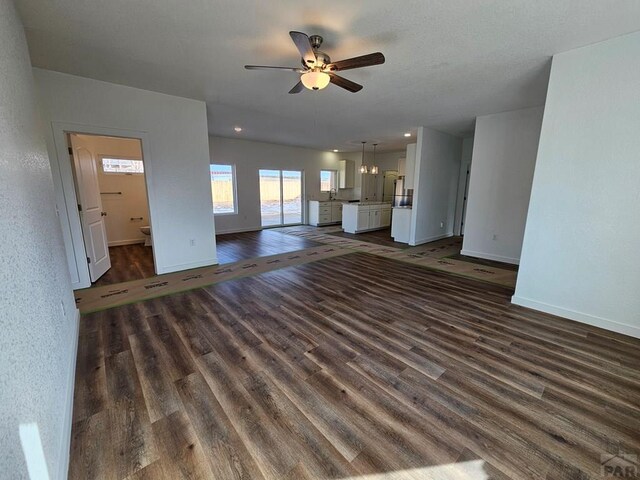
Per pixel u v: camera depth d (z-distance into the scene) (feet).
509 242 15.70
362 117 16.05
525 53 8.38
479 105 13.71
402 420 5.08
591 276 8.45
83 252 11.42
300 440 4.67
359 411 5.28
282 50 8.40
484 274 13.67
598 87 7.80
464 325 8.56
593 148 8.05
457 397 5.64
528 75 9.93
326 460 4.34
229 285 11.98
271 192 28.55
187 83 10.98
